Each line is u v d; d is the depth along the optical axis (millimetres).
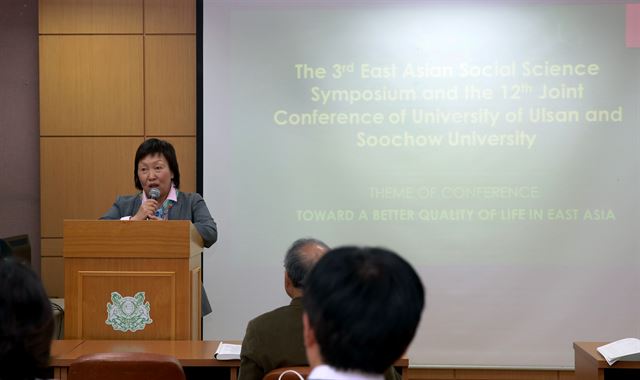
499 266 4422
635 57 4371
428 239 4438
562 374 4422
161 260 2812
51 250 4617
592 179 4395
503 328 4418
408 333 988
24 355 1067
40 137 4613
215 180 4445
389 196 4445
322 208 4461
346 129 4457
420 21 4441
